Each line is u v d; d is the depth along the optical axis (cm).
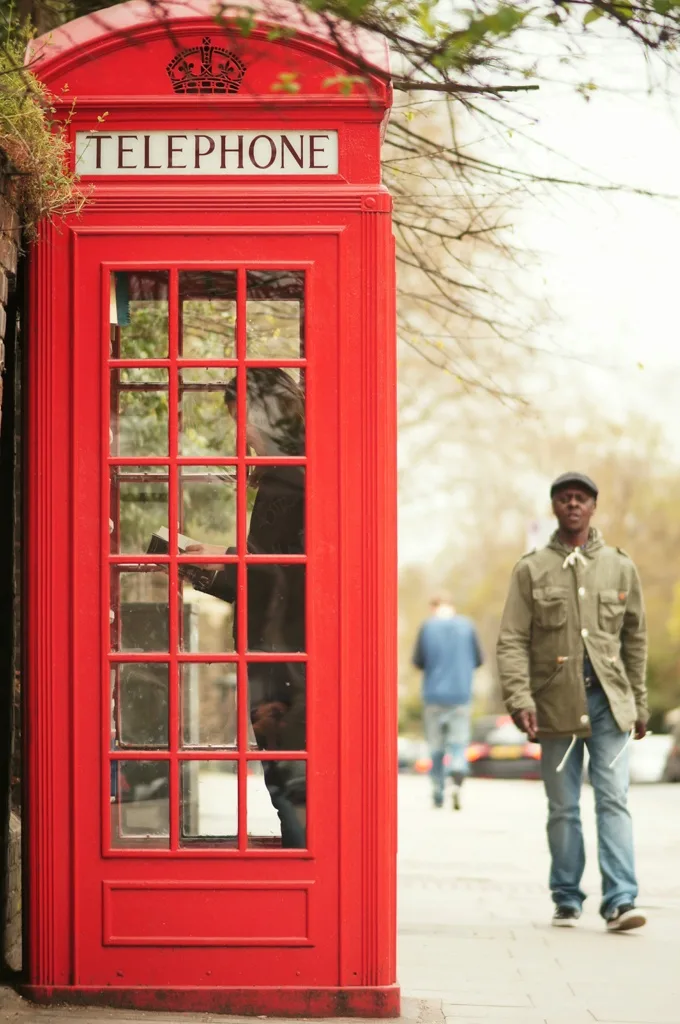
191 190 648
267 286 653
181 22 651
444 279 962
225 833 645
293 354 654
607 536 5806
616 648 929
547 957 804
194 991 634
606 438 5572
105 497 643
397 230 980
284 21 645
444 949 827
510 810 1945
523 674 934
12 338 648
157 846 644
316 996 634
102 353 645
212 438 657
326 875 640
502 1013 660
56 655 642
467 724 1927
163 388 656
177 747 644
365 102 650
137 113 651
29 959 639
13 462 680
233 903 639
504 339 978
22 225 638
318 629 644
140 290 657
